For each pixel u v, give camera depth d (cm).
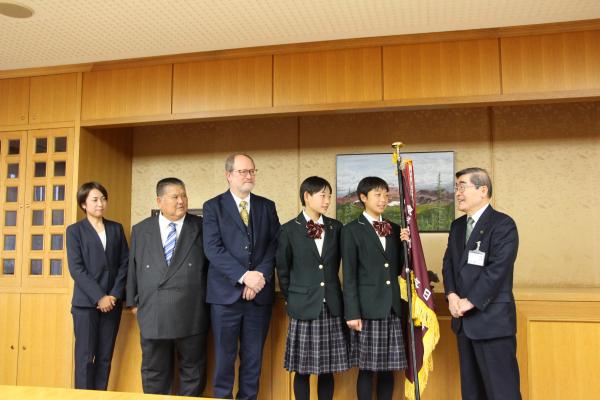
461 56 325
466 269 254
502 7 289
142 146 439
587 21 307
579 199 362
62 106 385
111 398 160
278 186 410
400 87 331
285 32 323
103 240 330
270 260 300
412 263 278
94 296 310
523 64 316
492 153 376
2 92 397
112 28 316
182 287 298
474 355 258
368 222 288
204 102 359
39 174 388
